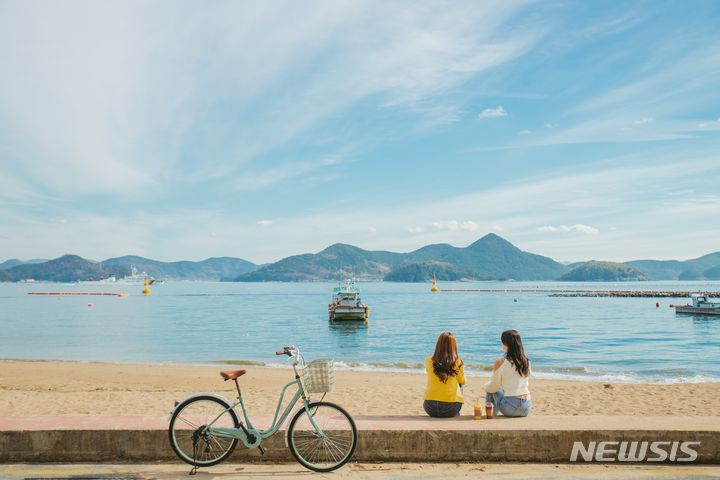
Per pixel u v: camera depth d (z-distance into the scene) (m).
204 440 5.75
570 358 28.02
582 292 180.00
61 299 133.62
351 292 61.75
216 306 98.19
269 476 5.56
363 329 49.62
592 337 40.41
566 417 6.82
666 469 5.87
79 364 23.64
